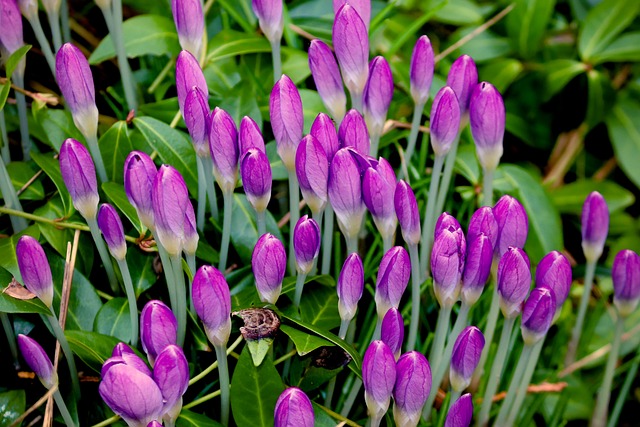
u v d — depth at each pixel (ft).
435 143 2.52
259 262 2.36
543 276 2.40
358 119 2.42
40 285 2.37
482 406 2.57
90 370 2.55
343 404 2.58
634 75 3.24
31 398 2.52
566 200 3.11
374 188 2.38
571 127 3.22
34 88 2.93
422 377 2.28
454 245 2.35
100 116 2.89
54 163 2.63
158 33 2.82
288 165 2.45
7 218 2.67
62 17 2.81
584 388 2.79
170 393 2.24
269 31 2.56
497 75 3.12
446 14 3.14
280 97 2.40
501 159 3.23
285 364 2.52
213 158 2.42
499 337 2.76
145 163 2.33
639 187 3.10
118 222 2.38
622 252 2.56
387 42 3.05
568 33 3.26
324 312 2.55
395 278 2.34
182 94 2.43
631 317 2.92
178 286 2.40
